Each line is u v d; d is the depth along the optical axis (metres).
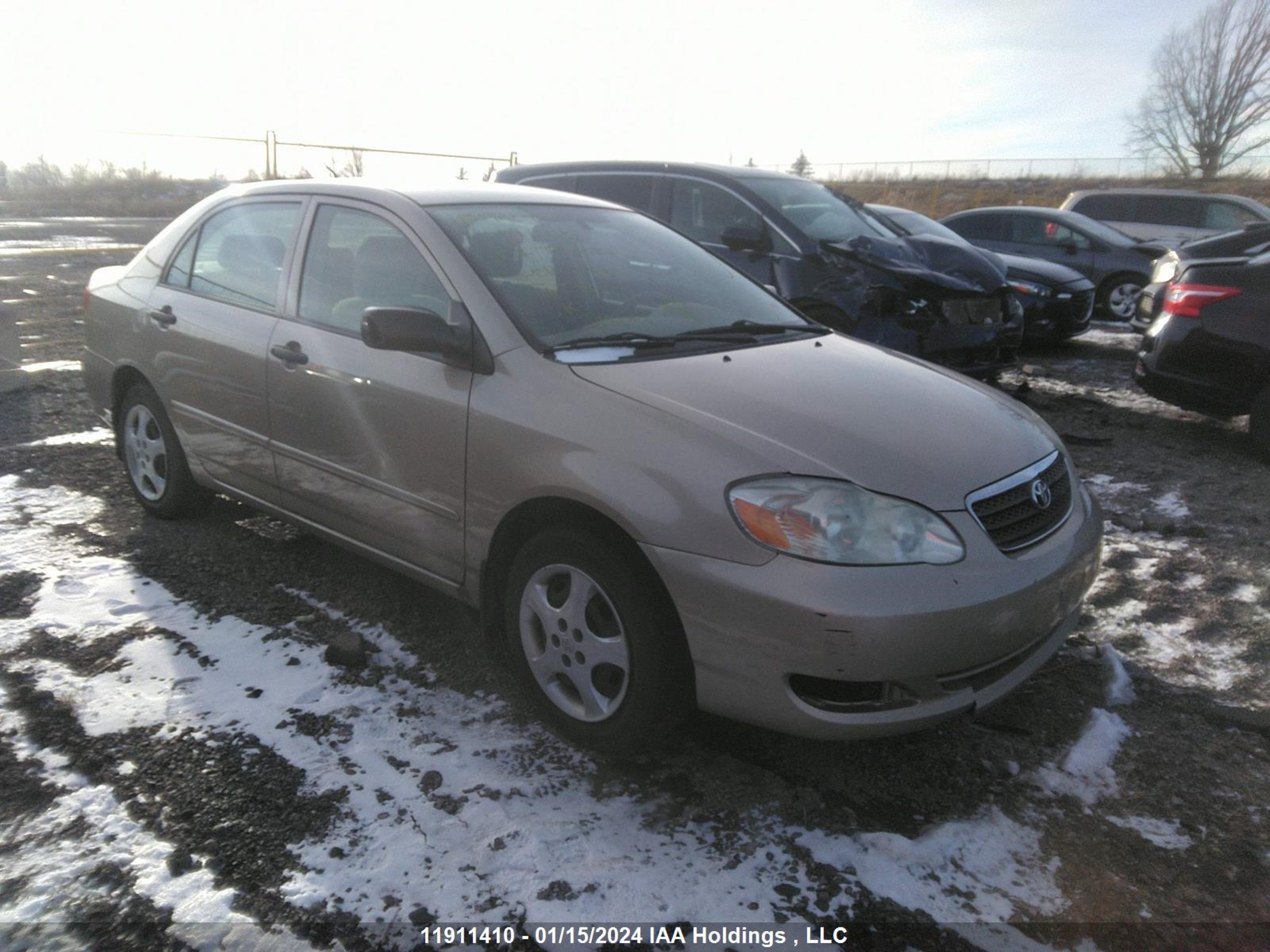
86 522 4.23
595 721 2.64
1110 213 13.74
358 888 2.16
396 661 3.18
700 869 2.29
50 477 4.79
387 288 3.25
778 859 2.33
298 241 3.58
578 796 2.53
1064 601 2.69
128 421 4.36
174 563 3.83
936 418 2.82
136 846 2.26
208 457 3.89
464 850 2.30
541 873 2.24
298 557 3.95
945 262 7.00
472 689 3.03
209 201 4.17
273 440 3.53
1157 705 3.12
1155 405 7.43
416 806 2.45
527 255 3.29
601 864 2.28
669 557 2.39
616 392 2.66
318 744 2.69
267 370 3.48
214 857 2.24
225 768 2.56
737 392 2.73
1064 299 9.27
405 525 3.10
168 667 3.05
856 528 2.33
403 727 2.80
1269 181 38.34
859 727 2.36
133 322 4.17
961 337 6.51
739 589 2.31
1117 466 5.77
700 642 2.40
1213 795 2.68
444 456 2.90
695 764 2.71
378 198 3.41
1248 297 5.82
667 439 2.49
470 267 3.06
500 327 2.91
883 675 2.29
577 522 2.61
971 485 2.55
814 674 2.29
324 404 3.28
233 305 3.75
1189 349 6.02
